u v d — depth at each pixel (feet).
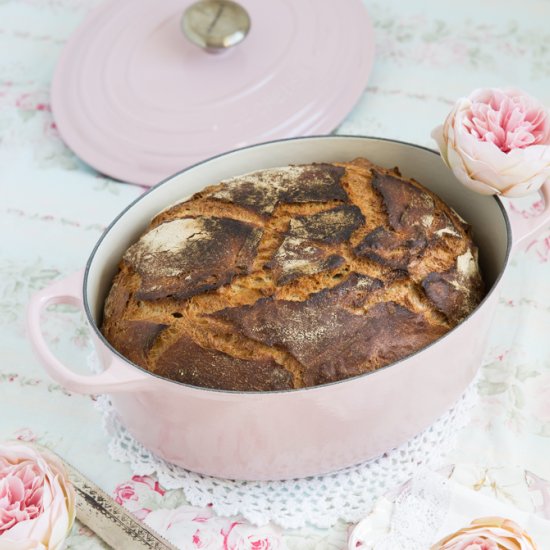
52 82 4.23
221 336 3.07
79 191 3.99
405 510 3.05
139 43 4.20
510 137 3.22
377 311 3.07
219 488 3.18
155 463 3.25
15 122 4.24
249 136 3.92
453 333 2.96
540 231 3.19
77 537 3.09
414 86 4.20
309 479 3.18
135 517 3.10
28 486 2.94
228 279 3.13
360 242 3.16
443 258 3.20
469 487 3.14
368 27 4.20
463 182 3.28
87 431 3.34
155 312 3.15
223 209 3.30
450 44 4.33
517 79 4.17
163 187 3.38
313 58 4.08
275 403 2.89
